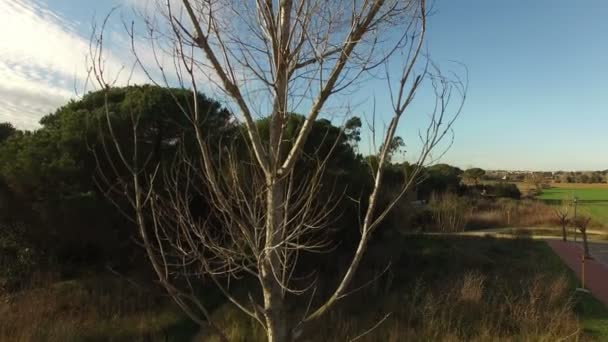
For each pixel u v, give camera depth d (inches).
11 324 357.1
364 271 527.5
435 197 1076.5
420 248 706.8
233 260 111.5
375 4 95.5
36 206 442.9
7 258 481.7
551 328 370.0
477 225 1185.4
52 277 466.6
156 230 97.3
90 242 478.0
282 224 103.7
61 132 484.4
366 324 401.1
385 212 102.2
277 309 100.6
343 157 502.0
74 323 374.9
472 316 411.2
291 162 100.8
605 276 580.7
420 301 456.8
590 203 1887.3
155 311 417.7
